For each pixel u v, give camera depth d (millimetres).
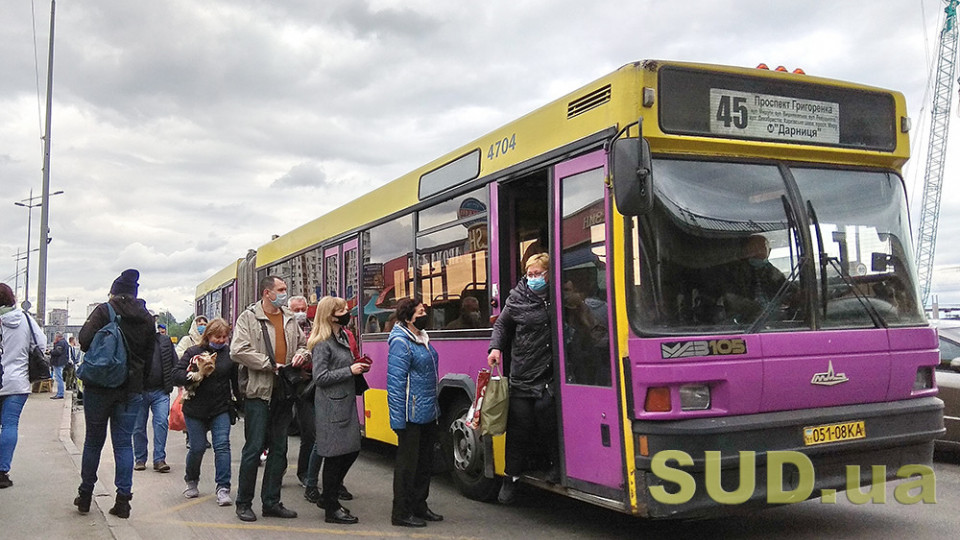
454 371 7797
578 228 5953
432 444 6871
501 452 6961
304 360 6848
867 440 5637
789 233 5723
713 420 5215
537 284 6371
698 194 5539
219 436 7738
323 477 6773
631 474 5293
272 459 7078
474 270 7469
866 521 6543
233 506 7594
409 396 6578
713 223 5527
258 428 6961
